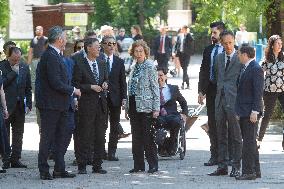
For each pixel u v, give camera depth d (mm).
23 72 28031
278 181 23906
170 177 25109
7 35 62875
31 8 55750
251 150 24188
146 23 106750
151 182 23969
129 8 104375
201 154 31109
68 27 52688
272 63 31438
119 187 22922
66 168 27562
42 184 23719
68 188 22844
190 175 25516
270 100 31656
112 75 29484
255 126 24141
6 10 58125
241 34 61094
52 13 52781
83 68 25922
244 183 23578
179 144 29438
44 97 24734
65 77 24828
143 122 26016
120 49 68312
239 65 25125
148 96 25766
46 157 24891
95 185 23391
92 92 25844
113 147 29766
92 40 25828
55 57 24625
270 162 28219
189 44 59406
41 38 48781
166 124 29297
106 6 104125
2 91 26250
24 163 29000
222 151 25406
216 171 25422
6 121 27875
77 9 52688
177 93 29875
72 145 34438
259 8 41906
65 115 25047
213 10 43781
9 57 27953
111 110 29625
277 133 37438
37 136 37125
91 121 25906
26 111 28188
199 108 31547
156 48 61406
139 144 26297
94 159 26203
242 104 23984
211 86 27000
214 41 26969
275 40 31359
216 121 25469
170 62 79812
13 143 27984
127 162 29172
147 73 25766
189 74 74625
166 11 109750
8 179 24875
